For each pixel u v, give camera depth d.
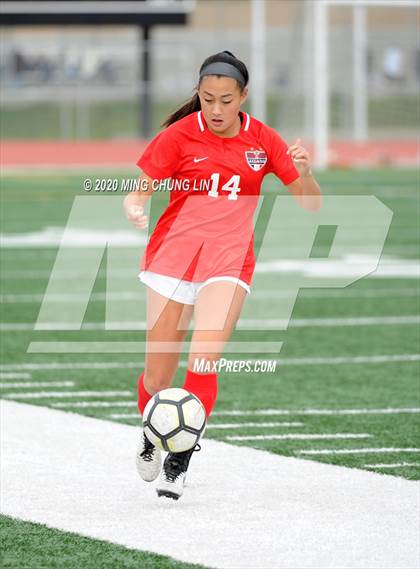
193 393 16.03
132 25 94.25
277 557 13.81
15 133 107.25
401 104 106.44
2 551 14.09
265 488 16.75
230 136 15.86
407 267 42.22
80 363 26.28
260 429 20.48
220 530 14.84
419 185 70.50
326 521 15.23
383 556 13.87
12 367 25.75
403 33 115.19
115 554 13.95
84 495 16.38
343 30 109.62
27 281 38.56
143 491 16.59
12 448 18.88
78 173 77.12
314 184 15.98
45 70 112.75
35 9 93.19
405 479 17.28
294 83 101.56
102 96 111.94
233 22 133.50
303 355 27.58
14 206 60.28
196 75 101.88
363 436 20.00
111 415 21.30
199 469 17.77
